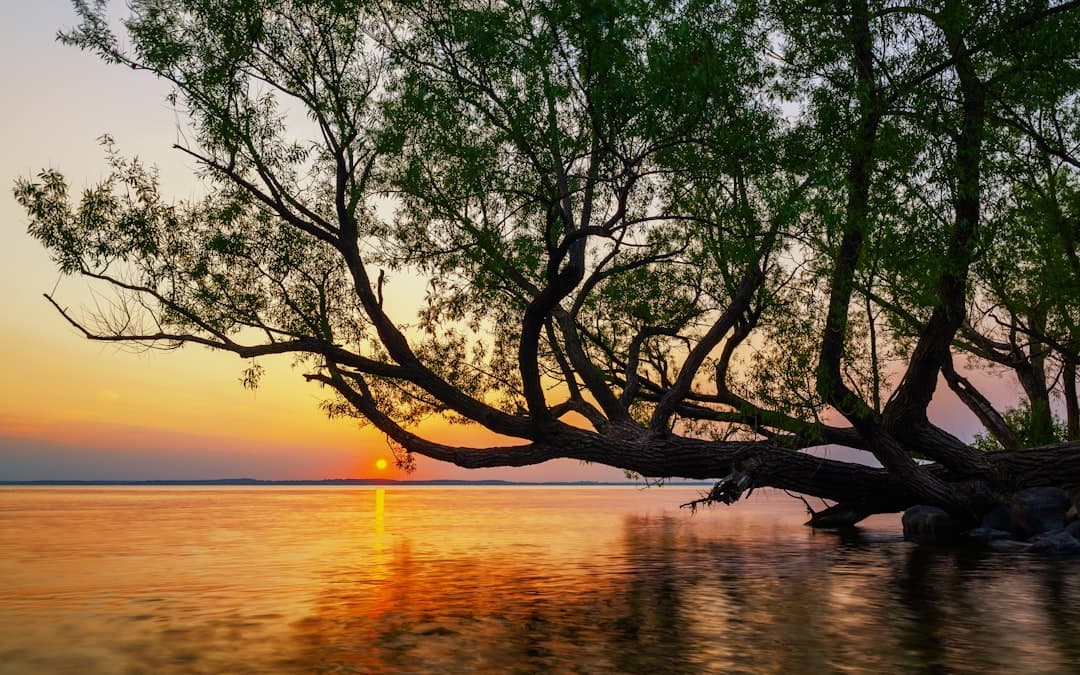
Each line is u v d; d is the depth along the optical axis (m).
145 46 18.45
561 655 10.17
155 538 31.81
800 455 23.22
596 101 16.06
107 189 19.14
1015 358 29.39
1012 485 23.88
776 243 20.66
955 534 26.20
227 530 37.28
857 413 20.28
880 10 18.36
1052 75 18.75
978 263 20.59
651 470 22.47
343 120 19.45
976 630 11.68
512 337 25.98
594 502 97.19
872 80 18.75
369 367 21.08
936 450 22.56
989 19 17.94
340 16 18.91
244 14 18.66
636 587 16.28
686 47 16.45
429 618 12.88
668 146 17.19
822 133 18.59
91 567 20.80
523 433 21.89
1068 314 24.34
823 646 10.63
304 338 20.89
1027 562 20.05
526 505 83.00
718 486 22.14
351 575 18.73
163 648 10.77
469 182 19.62
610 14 15.09
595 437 21.98
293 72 19.16
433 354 25.08
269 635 11.59
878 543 26.08
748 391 21.66
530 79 17.05
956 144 18.67
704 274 23.83
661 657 10.01
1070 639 11.02
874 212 18.50
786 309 22.89
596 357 26.58
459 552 24.80
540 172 17.52
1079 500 23.28
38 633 11.86
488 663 9.73
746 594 15.21
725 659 9.91
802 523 40.72
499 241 21.09
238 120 19.00
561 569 19.70
